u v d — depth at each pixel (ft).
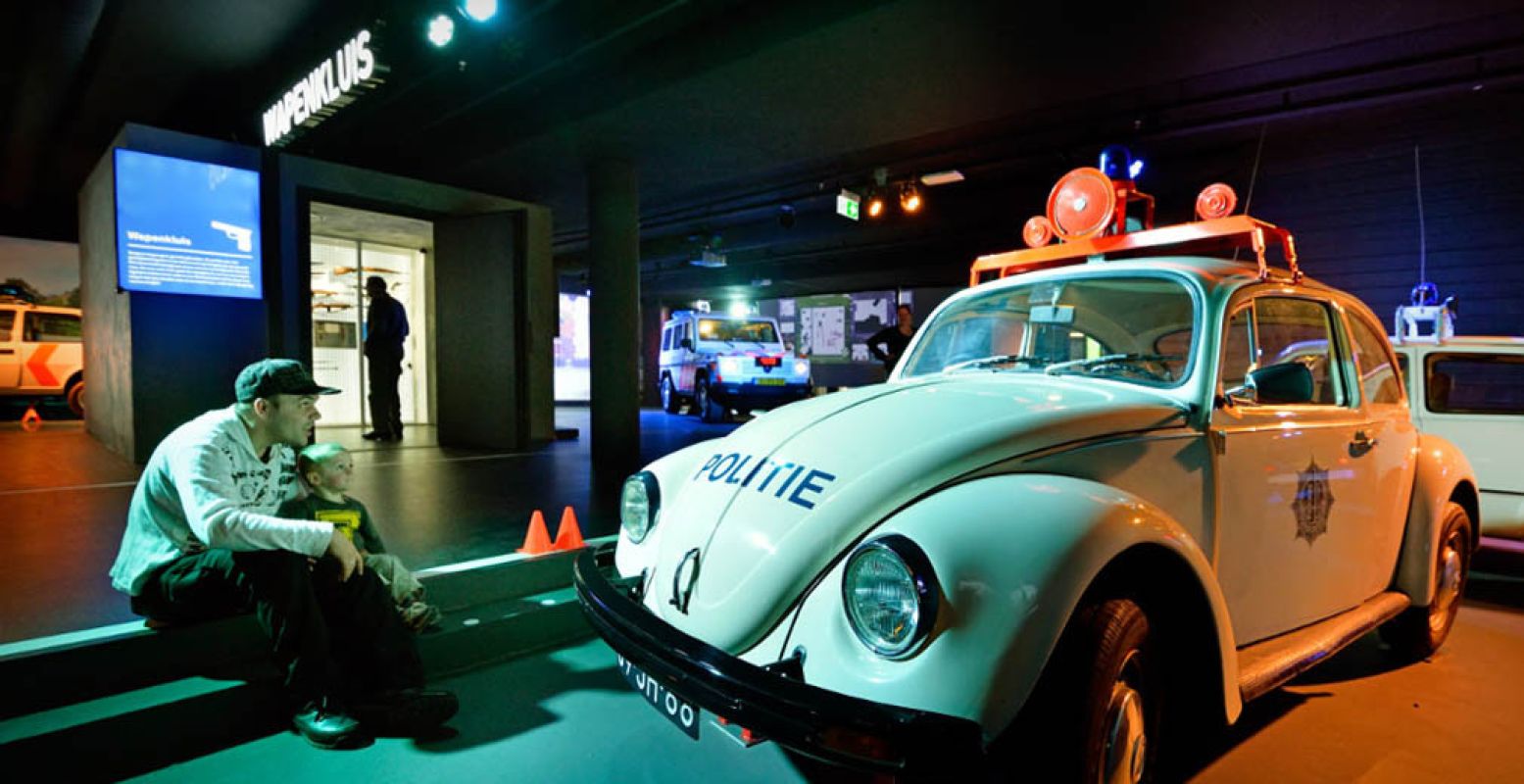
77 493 18.66
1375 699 10.48
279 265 24.93
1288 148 32.53
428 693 9.40
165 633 9.28
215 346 24.22
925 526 5.86
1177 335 8.92
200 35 23.73
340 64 20.40
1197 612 6.83
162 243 22.56
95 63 26.45
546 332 33.86
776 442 7.81
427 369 40.06
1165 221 35.65
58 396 41.29
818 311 73.36
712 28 20.08
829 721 5.21
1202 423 7.97
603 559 8.86
